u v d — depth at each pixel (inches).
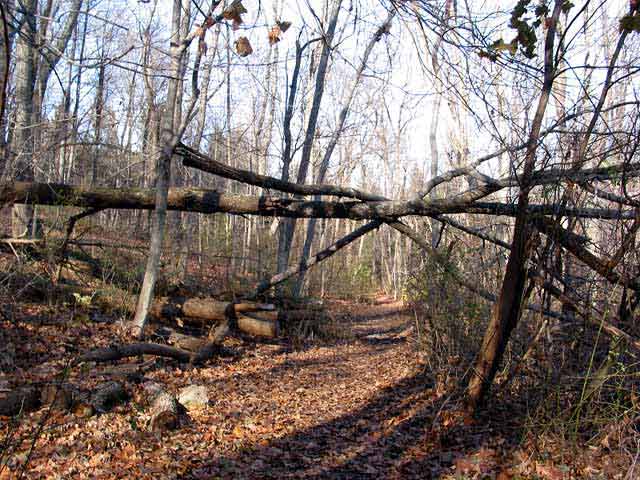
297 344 479.5
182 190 337.7
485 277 331.0
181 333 407.8
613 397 228.1
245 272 721.0
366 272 1068.5
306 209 325.1
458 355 305.6
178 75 338.0
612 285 272.2
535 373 251.0
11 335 299.7
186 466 205.2
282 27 197.5
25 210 431.2
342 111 663.8
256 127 887.1
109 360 304.8
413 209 307.0
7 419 217.6
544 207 233.3
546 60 221.8
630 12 194.4
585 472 192.5
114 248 480.4
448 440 240.2
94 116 324.5
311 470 214.1
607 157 230.5
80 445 210.4
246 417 272.5
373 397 326.3
